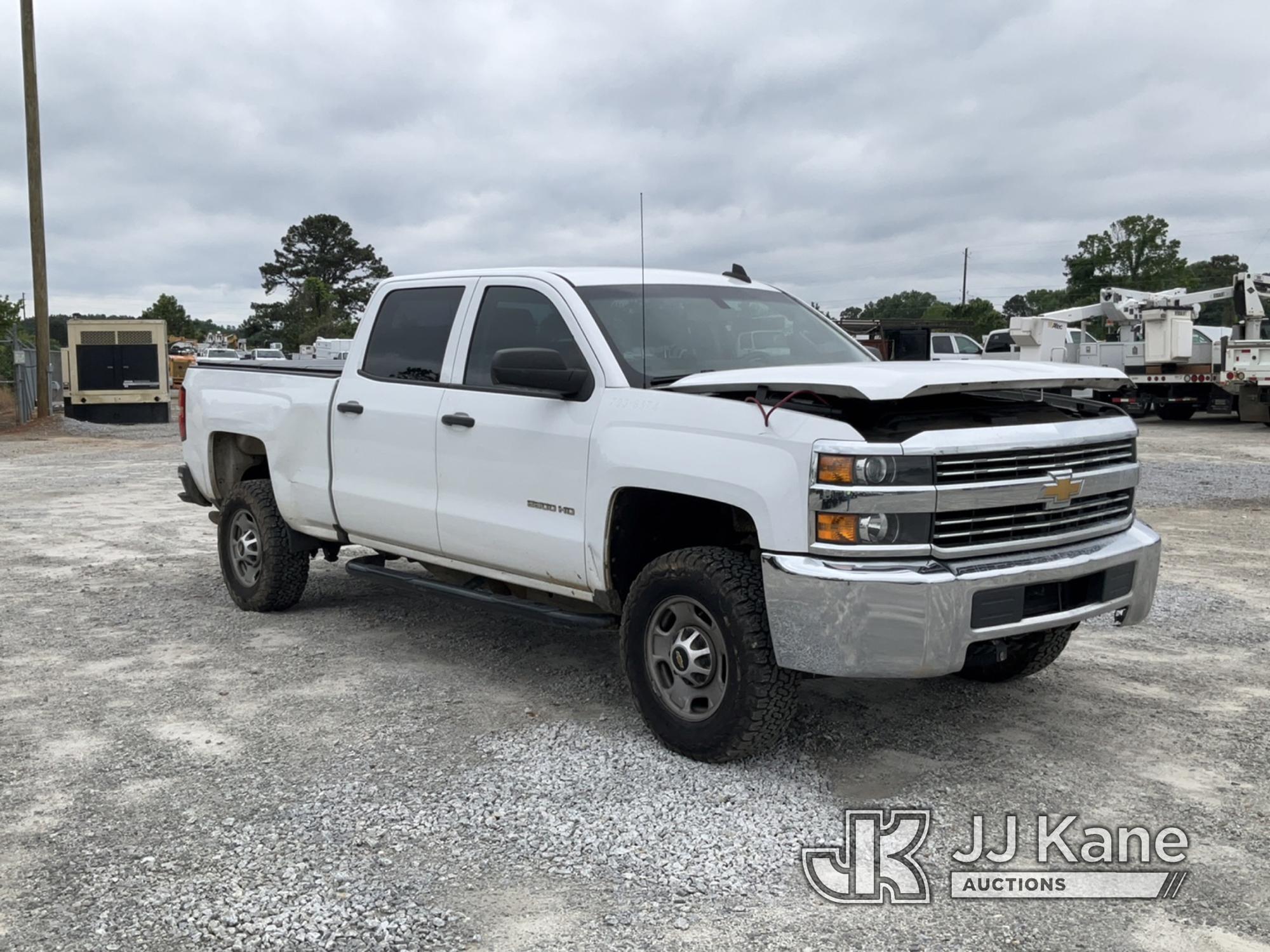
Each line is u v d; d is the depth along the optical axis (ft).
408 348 19.39
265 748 15.11
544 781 13.85
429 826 12.57
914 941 10.16
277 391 21.94
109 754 14.94
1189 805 13.09
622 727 15.88
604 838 12.25
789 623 13.03
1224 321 90.53
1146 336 76.74
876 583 12.55
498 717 16.38
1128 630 21.20
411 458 18.63
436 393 18.25
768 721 13.80
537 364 15.34
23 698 17.44
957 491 12.94
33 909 10.81
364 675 18.54
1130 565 14.84
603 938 10.21
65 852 12.01
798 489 12.98
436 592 18.63
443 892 11.07
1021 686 17.66
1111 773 14.06
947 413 13.89
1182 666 18.78
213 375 24.39
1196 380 75.46
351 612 23.12
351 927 10.40
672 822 12.65
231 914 10.62
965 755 14.67
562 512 15.98
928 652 12.62
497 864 11.66
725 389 14.20
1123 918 10.54
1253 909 10.71
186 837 12.34
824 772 14.11
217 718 16.40
